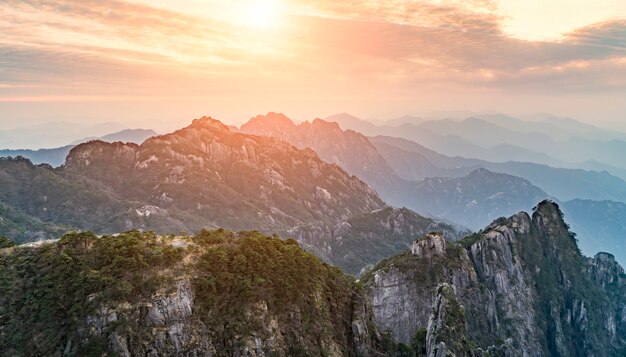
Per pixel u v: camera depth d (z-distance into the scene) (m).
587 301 192.88
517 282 183.88
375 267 180.50
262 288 77.88
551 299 185.75
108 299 65.44
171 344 65.69
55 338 63.25
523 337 165.88
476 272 182.12
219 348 69.00
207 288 73.44
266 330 72.88
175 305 68.38
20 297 67.00
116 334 62.88
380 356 89.88
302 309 79.94
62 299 66.62
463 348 93.56
